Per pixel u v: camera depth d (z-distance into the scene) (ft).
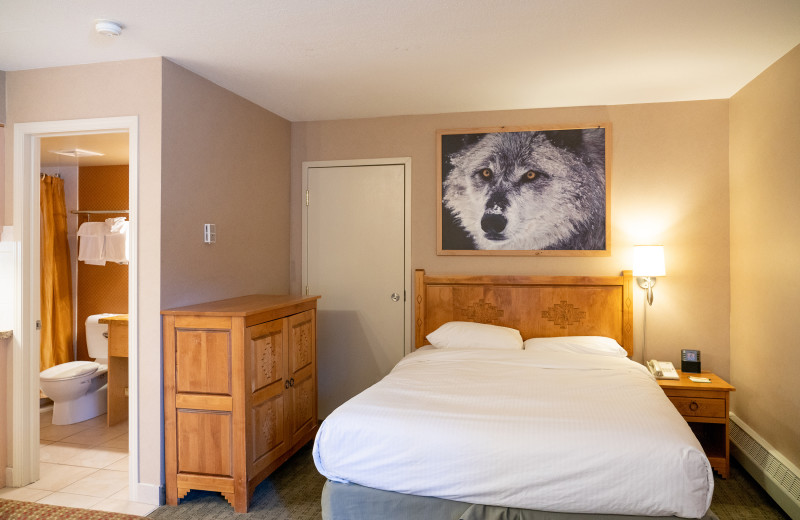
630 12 8.48
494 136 14.29
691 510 6.79
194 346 9.93
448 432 7.56
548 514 7.19
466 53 10.23
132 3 8.09
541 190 14.07
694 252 13.39
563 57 10.43
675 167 13.48
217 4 8.13
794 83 9.95
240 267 12.92
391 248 15.01
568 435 7.30
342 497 7.88
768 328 11.08
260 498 10.37
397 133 14.90
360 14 8.54
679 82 11.98
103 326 16.60
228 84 12.01
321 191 15.43
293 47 9.88
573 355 11.61
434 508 7.54
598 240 13.82
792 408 10.03
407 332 14.92
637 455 6.95
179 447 10.07
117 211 16.90
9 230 11.02
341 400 15.38
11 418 11.00
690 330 13.41
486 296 14.17
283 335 11.41
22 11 8.30
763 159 11.30
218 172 12.01
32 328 11.20
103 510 9.88
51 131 10.79
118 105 10.39
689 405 11.49
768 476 10.21
